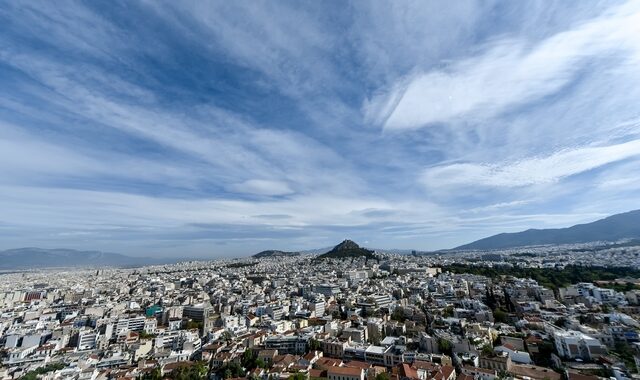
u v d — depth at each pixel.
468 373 173.62
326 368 186.00
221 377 199.12
